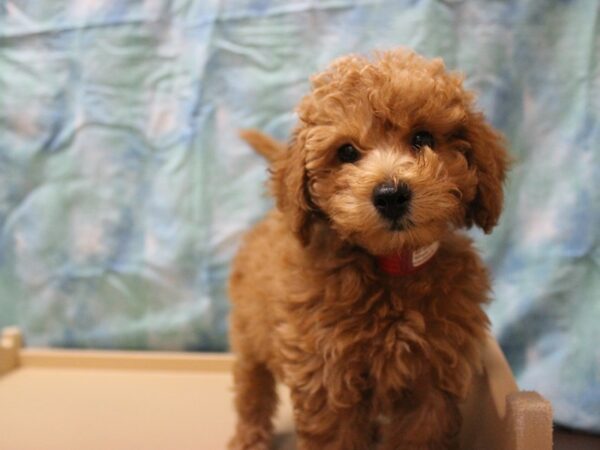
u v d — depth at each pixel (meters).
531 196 0.53
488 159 0.36
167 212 0.59
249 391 0.47
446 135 0.35
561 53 0.52
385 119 0.34
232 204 0.58
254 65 0.57
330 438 0.36
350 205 0.32
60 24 0.58
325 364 0.35
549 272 0.53
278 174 0.38
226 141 0.58
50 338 0.62
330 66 0.38
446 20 0.53
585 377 0.52
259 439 0.47
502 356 0.40
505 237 0.54
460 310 0.35
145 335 0.61
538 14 0.52
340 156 0.35
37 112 0.59
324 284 0.35
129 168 0.59
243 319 0.45
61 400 0.54
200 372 0.59
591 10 0.51
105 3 0.58
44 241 0.60
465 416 0.42
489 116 0.54
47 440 0.49
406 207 0.32
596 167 0.51
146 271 0.60
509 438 0.31
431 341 0.34
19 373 0.59
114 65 0.58
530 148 0.53
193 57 0.57
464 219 0.36
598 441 0.51
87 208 0.60
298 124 0.37
